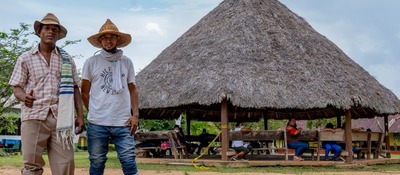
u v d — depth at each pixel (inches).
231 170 384.2
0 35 788.6
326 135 442.6
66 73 174.4
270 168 408.2
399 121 1230.9
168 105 458.3
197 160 438.3
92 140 187.5
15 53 783.7
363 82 488.4
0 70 778.2
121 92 188.9
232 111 692.1
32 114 170.7
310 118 690.2
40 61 173.9
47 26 173.5
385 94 506.9
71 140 171.0
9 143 1092.5
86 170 374.3
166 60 532.7
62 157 173.5
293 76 454.6
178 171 375.9
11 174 341.7
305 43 498.3
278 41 490.9
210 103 425.4
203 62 478.3
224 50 476.4
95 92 188.7
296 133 437.7
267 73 450.9
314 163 433.1
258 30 498.0
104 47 192.1
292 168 411.2
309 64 471.5
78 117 182.9
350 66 505.7
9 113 923.4
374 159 492.1
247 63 457.1
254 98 423.5
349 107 436.5
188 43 531.5
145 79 527.2
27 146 171.3
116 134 187.5
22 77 171.6
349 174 351.6
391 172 382.3
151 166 426.0
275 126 1229.1
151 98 482.3
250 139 438.3
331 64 482.9
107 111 186.4
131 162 186.5
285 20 530.0
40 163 176.2
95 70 189.8
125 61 194.7
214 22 536.7
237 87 428.8
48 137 174.2
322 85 450.0
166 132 458.9
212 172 365.4
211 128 1102.4
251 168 406.0
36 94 172.1
